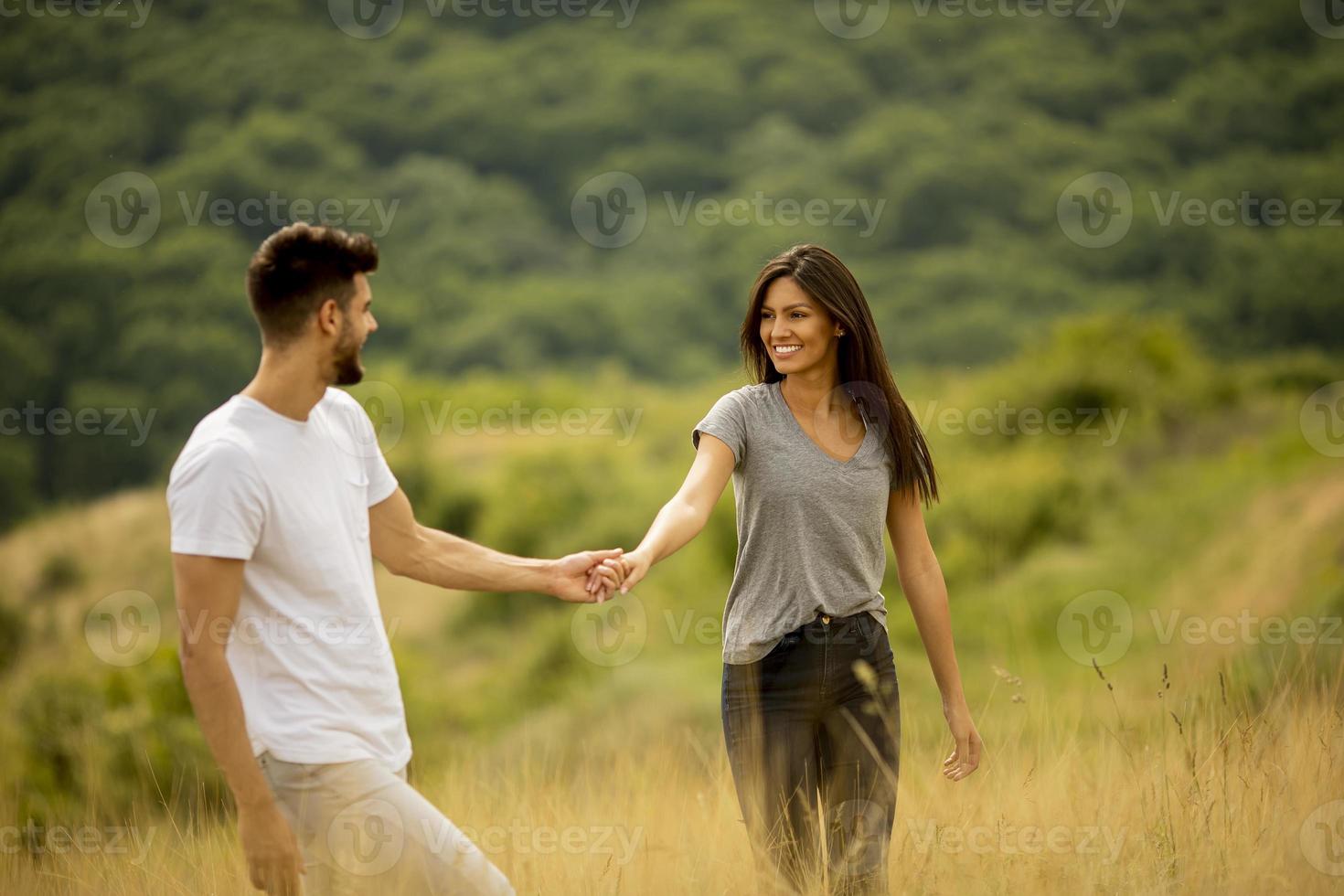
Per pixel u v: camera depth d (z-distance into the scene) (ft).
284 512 22.71
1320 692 32.65
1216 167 549.95
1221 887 24.31
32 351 472.03
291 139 632.38
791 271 26.61
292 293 22.90
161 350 474.90
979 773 32.81
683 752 42.16
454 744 81.35
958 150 627.46
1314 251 474.08
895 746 26.02
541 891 27.76
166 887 31.40
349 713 23.17
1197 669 35.55
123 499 276.82
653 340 590.14
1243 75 606.55
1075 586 120.67
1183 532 130.52
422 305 601.62
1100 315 186.91
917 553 27.58
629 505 197.06
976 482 147.33
